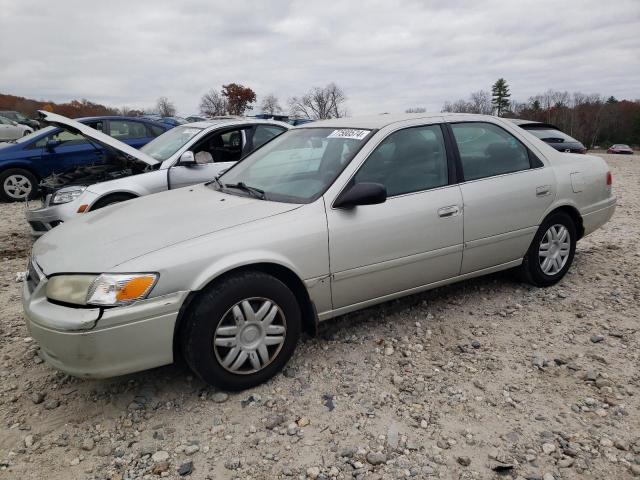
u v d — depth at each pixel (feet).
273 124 24.13
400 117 13.23
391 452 8.70
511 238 13.98
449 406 9.91
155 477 8.25
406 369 11.18
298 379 10.84
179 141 22.75
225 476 8.24
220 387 10.14
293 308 10.67
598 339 12.22
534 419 9.50
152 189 20.44
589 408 9.78
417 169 12.50
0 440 9.20
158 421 9.62
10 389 10.76
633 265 17.31
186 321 9.72
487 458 8.55
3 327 13.61
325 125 13.89
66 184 21.12
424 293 15.10
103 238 10.27
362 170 11.70
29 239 23.79
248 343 10.23
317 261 10.84
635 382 10.57
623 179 42.98
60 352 9.08
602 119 258.78
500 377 10.84
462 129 13.61
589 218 15.78
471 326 13.11
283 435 9.17
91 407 10.10
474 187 13.15
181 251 9.59
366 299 11.96
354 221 11.28
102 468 8.48
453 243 12.80
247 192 12.39
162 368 11.37
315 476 8.18
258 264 10.24
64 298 9.20
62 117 20.65
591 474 8.18
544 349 11.94
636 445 8.78
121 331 9.05
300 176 12.28
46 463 8.60
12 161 32.83
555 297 14.74
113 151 21.24
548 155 15.01
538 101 271.90
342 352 11.89
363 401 10.07
